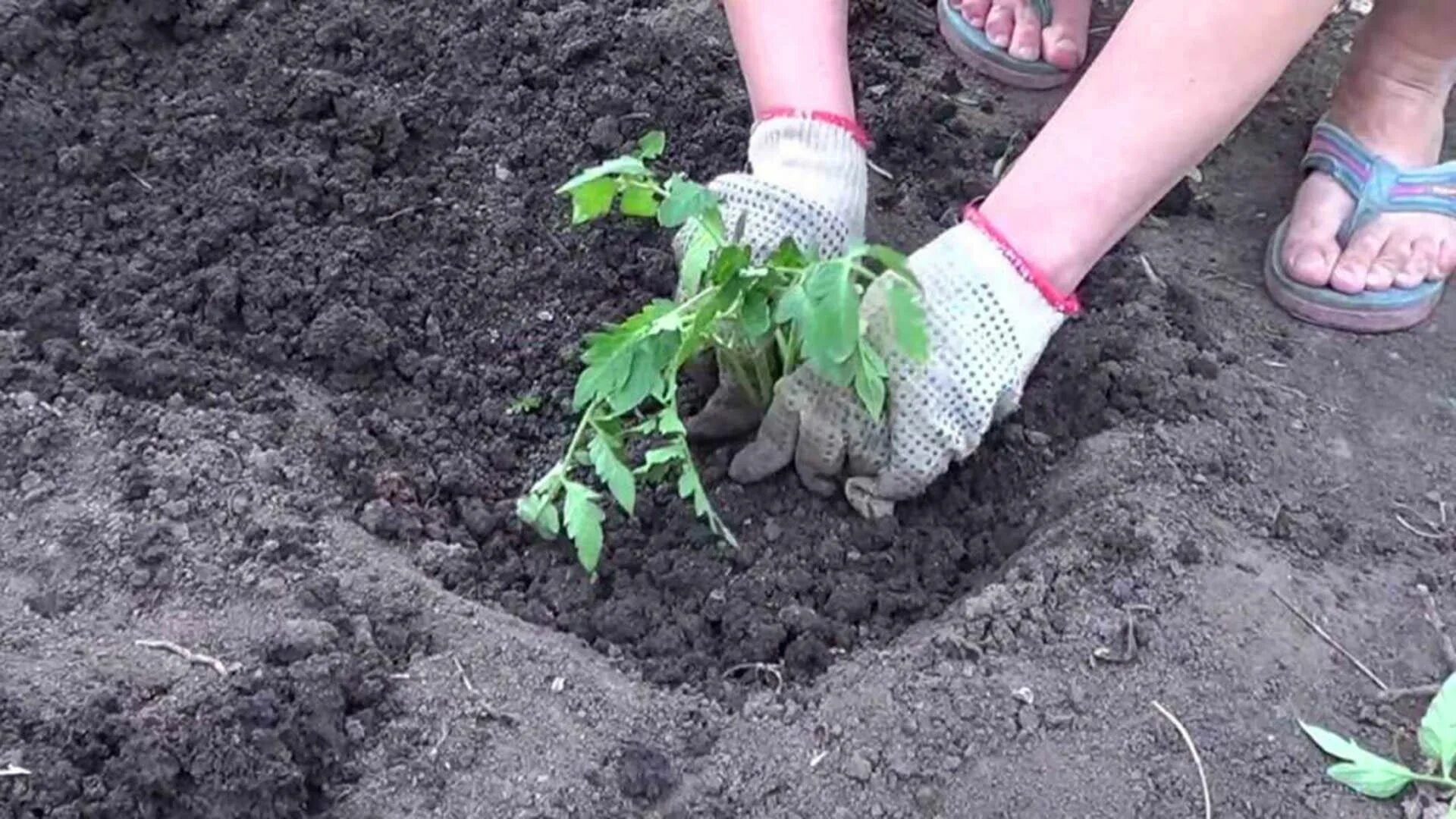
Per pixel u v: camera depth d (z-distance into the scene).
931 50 1.76
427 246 1.57
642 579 1.41
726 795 1.30
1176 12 1.34
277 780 1.28
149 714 1.28
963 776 1.32
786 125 1.43
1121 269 1.59
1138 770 1.32
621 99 1.64
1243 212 1.67
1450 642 1.39
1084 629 1.37
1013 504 1.46
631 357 1.33
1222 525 1.43
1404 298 1.58
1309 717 1.35
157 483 1.39
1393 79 1.60
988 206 1.37
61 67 1.62
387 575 1.37
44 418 1.42
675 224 1.34
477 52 1.66
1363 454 1.50
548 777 1.30
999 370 1.37
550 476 1.38
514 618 1.38
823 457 1.41
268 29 1.66
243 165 1.58
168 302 1.51
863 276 1.41
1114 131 1.35
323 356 1.50
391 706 1.32
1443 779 1.32
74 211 1.54
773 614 1.40
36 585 1.34
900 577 1.42
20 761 1.26
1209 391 1.52
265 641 1.32
